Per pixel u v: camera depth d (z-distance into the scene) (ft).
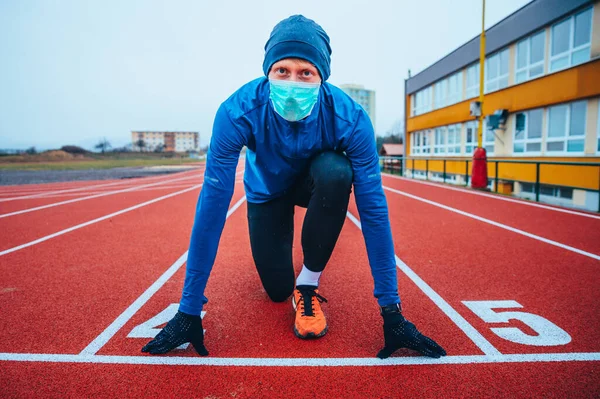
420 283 10.16
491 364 6.24
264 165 6.94
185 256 12.95
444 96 66.08
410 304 8.75
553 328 7.45
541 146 43.39
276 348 6.79
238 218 21.02
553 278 10.42
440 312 8.29
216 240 6.29
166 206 26.03
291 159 6.71
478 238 15.42
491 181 52.42
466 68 58.29
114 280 10.50
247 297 9.23
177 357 6.50
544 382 5.72
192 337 6.36
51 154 243.40
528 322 7.74
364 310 8.46
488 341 6.98
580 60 37.55
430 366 6.21
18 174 77.20
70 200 29.89
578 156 38.34
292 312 8.36
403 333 6.21
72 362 6.34
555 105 41.29
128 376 5.95
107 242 15.10
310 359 6.43
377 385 5.71
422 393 5.51
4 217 21.62
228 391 5.58
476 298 9.06
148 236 16.20
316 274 7.45
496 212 22.03
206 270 6.31
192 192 36.40
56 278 10.71
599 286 9.72
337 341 7.05
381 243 6.32
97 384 5.74
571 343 6.86
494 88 51.60
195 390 5.60
